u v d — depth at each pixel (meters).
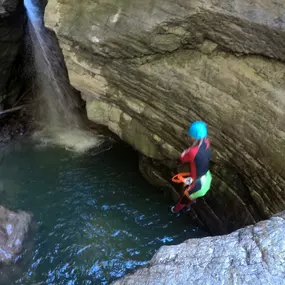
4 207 6.27
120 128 6.60
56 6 5.62
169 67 5.31
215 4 4.64
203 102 5.27
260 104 4.87
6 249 5.65
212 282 3.52
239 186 5.72
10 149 8.05
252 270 3.55
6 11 6.67
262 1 4.52
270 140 4.88
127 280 3.76
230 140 5.31
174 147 6.09
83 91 6.38
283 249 3.67
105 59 5.62
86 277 5.61
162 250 3.98
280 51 4.57
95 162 7.74
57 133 8.48
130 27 5.09
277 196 5.05
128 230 6.39
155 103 5.75
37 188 7.13
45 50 7.66
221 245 3.88
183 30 4.95
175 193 6.74
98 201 6.89
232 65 4.96
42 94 8.60
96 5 5.36
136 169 7.55
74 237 6.20
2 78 7.97
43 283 5.48
